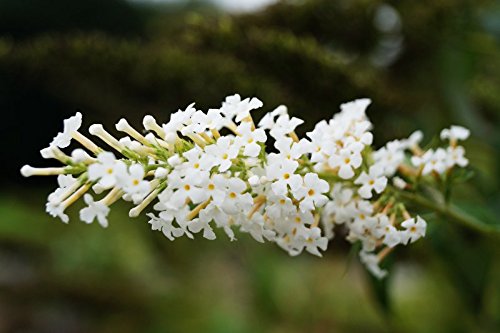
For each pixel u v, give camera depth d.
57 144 0.24
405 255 0.54
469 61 0.45
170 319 0.92
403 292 0.75
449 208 0.30
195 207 0.25
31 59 0.38
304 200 0.25
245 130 0.25
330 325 0.83
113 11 1.12
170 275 1.02
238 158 0.25
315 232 0.25
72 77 0.40
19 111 1.19
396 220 0.28
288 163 0.25
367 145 0.28
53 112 1.18
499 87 0.49
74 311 1.00
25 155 1.36
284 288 0.85
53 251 1.14
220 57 0.36
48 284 1.03
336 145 0.27
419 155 0.30
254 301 0.85
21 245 1.18
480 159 0.46
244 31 0.37
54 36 0.39
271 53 0.36
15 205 1.36
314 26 0.41
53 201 0.24
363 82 0.37
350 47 0.44
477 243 0.40
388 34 0.45
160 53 0.37
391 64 0.47
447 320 0.60
